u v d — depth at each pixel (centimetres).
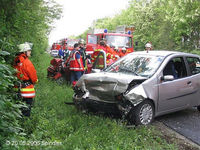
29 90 507
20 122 476
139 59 667
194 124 621
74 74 970
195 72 702
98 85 587
